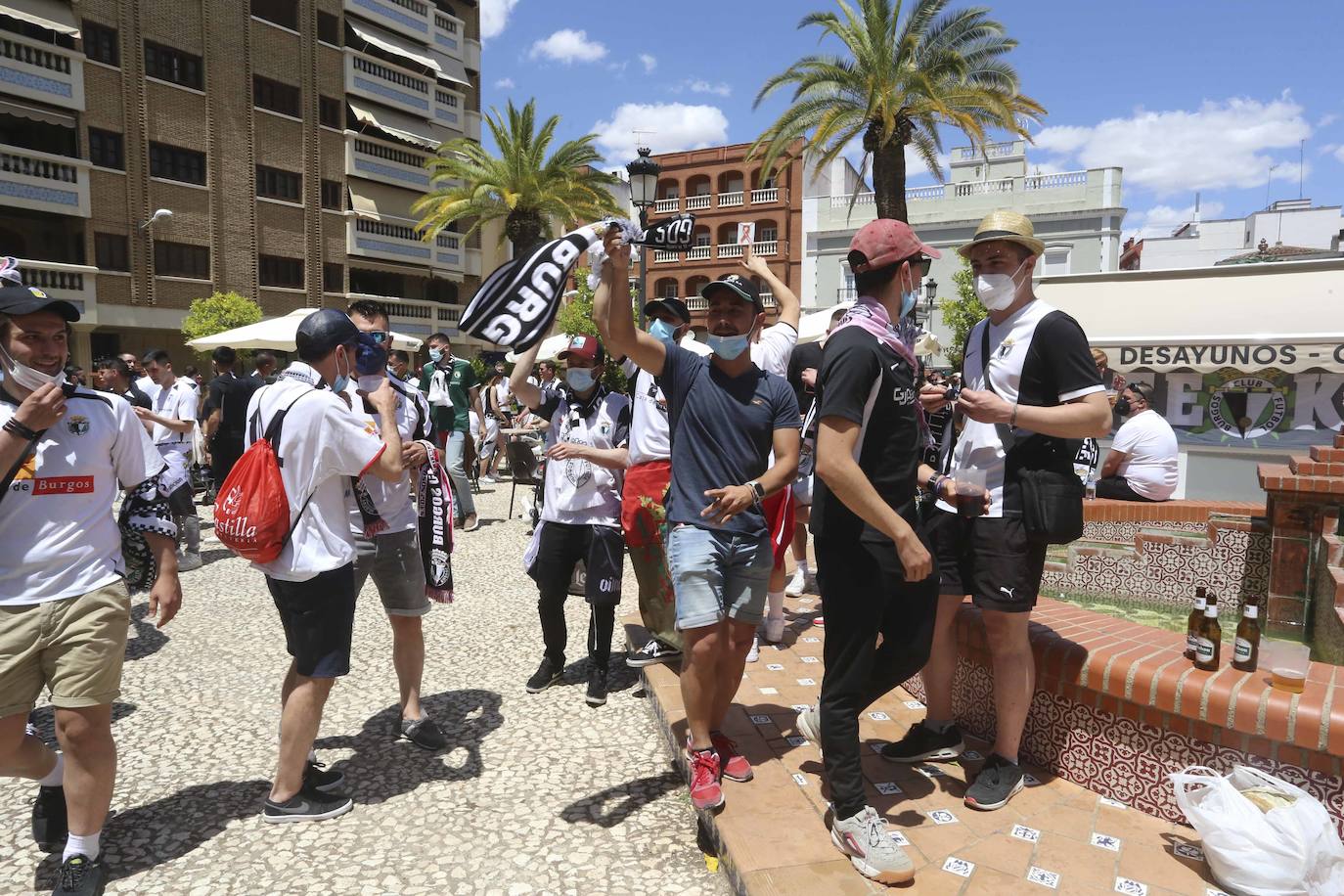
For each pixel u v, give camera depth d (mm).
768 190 40312
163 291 25969
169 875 2678
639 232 2762
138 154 25188
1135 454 6324
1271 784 2369
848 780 2428
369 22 32625
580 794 3217
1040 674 2998
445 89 35844
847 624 2422
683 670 2852
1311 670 2678
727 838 2568
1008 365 2705
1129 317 11406
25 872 2717
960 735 3145
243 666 4691
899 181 19141
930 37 18938
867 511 2271
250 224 28391
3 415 2568
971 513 2705
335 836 2918
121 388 6742
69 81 23219
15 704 2553
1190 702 2535
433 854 2801
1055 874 2357
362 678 4539
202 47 26766
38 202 22625
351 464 2980
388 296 33312
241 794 3229
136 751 3605
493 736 3771
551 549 4219
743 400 2881
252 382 7555
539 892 2580
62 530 2566
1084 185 34062
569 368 4305
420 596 3658
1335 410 9672
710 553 2830
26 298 2533
